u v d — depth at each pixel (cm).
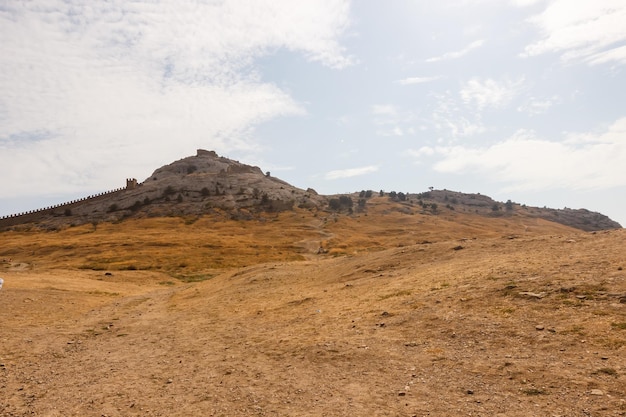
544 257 2244
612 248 2122
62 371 1462
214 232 15325
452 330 1445
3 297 3303
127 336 2133
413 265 2958
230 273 4912
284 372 1268
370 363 1261
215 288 3912
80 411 1042
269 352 1527
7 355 1694
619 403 816
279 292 3058
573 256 2111
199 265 9394
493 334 1335
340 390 1066
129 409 1045
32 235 15900
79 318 2728
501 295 1692
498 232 18375
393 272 2873
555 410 827
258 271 4238
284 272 3903
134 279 6519
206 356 1571
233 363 1430
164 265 9294
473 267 2377
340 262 3831
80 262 9788
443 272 2434
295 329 1866
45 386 1278
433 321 1584
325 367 1274
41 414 1030
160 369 1433
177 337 2011
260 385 1166
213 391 1145
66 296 3747
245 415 955
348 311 2036
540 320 1370
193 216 18288
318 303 2395
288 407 984
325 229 16325
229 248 11969
